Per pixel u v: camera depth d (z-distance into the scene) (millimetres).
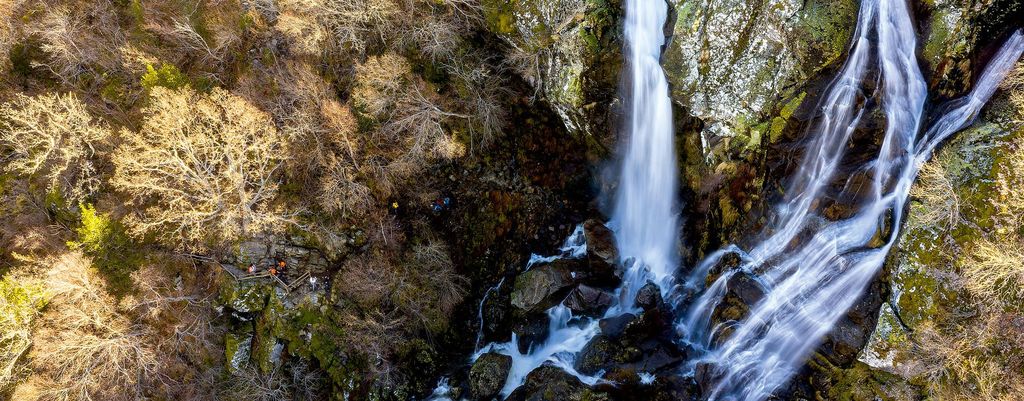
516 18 22109
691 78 20344
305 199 24391
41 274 20469
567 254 26047
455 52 23500
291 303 23797
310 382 23531
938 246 16672
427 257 24938
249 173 21938
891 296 17438
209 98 22250
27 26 24953
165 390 22672
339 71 23984
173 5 25562
